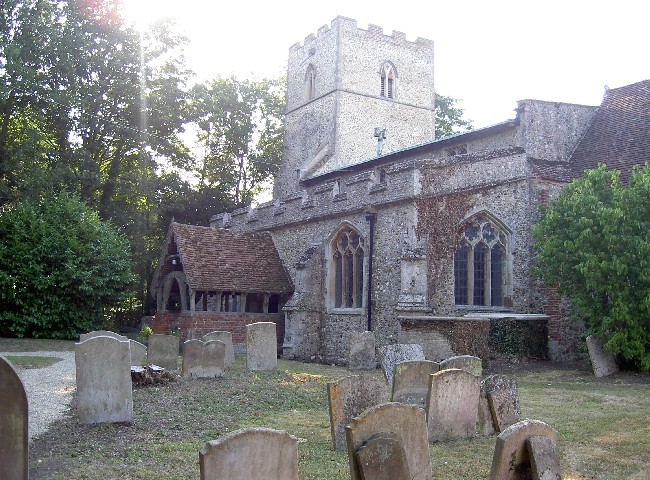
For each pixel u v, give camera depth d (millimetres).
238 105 39188
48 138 30531
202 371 14586
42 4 27672
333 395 8492
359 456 5891
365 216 21422
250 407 11266
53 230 25234
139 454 7844
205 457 5316
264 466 5648
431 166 19625
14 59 26312
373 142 37688
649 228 15320
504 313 19516
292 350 22688
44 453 7855
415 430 6555
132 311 35375
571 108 21625
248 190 41500
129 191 33188
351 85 37312
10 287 24250
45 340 24047
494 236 20281
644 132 20281
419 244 19250
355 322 21656
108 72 31234
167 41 33750
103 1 31328
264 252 26203
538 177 19844
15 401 6148
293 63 41594
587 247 15688
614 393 13336
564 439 9047
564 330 19172
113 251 26625
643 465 7777
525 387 14414
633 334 15445
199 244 24891
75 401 11352
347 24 37438
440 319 17281
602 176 16453
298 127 40281
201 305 26391
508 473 5863
